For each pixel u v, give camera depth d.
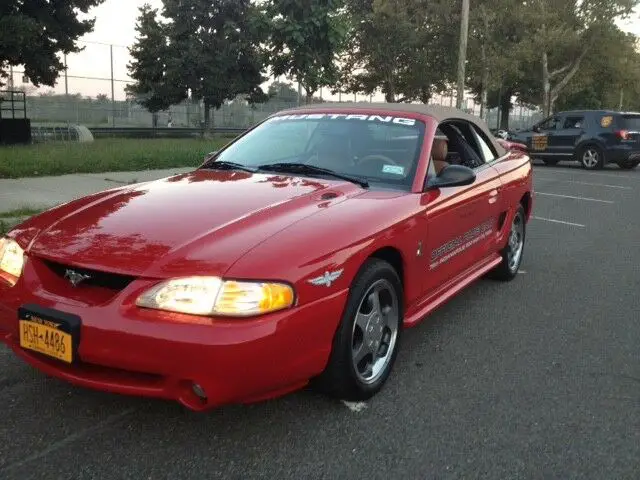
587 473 2.63
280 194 3.31
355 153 3.95
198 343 2.42
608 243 7.64
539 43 28.09
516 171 5.34
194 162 13.66
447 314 4.70
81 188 9.34
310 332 2.70
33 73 22.08
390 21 27.08
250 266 2.56
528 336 4.27
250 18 13.98
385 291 3.29
